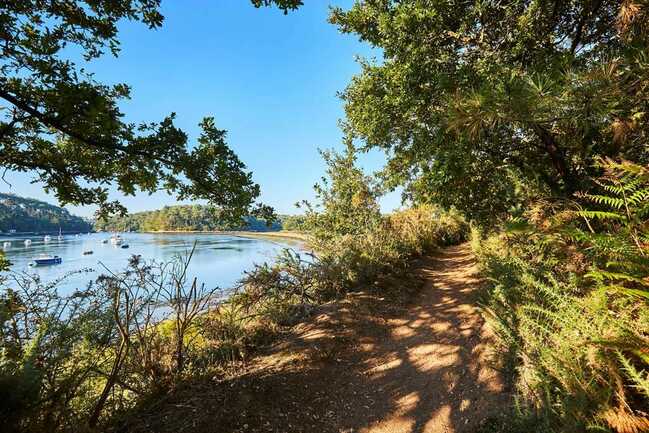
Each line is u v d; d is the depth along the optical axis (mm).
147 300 3346
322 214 11922
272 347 4531
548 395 2053
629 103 2672
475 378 3506
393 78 5309
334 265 6988
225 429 2838
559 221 2787
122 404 2959
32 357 2184
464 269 8680
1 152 4590
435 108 4988
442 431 2936
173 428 2754
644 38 2707
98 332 2828
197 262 31516
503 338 3348
